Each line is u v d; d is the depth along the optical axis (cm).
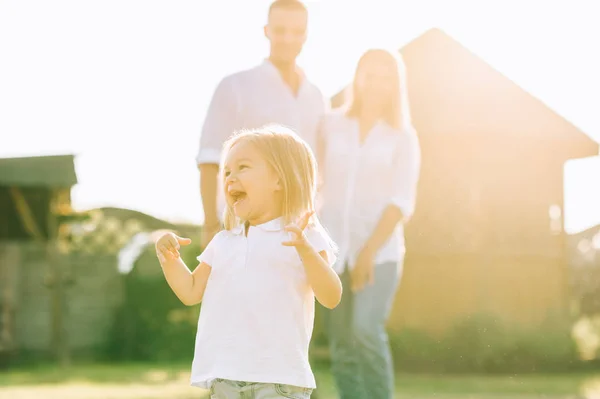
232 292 480
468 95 2283
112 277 2159
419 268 2281
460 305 2239
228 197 495
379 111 816
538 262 2311
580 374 1742
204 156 744
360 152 805
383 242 786
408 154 810
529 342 1808
